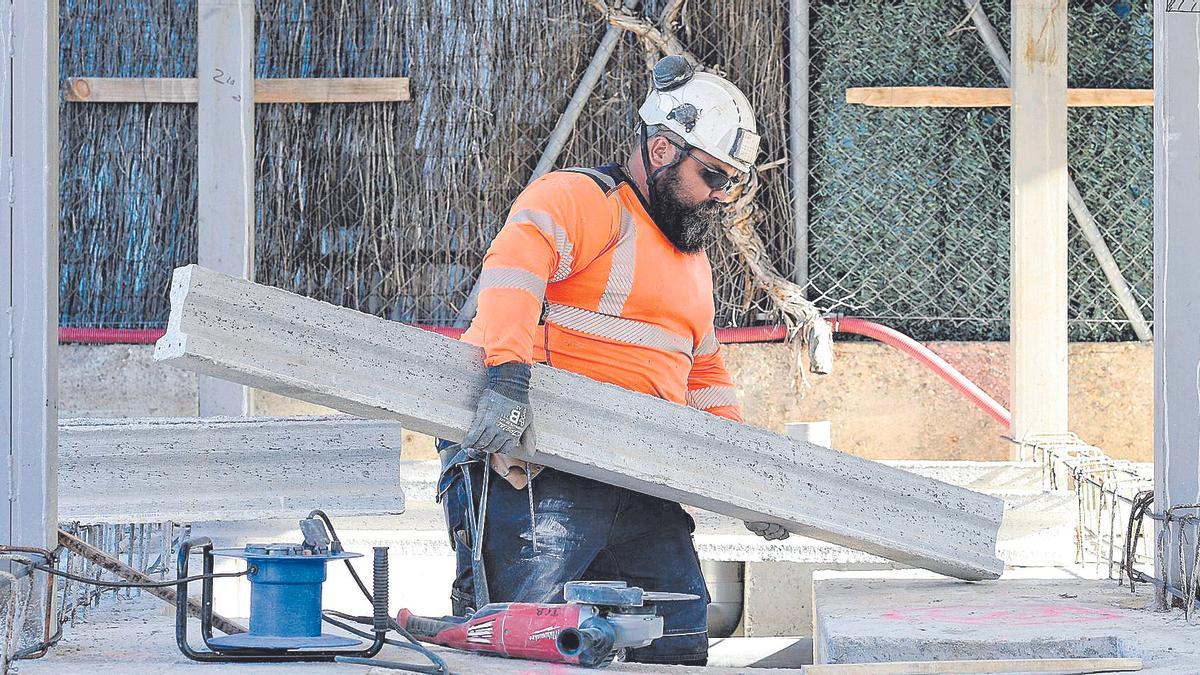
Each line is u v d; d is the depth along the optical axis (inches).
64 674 217.3
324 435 377.4
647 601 227.1
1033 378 516.4
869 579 349.1
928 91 566.3
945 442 565.9
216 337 243.9
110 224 569.3
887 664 223.1
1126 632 257.8
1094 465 428.5
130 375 562.6
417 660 229.8
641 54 568.7
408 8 569.6
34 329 243.3
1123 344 568.7
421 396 267.4
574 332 295.0
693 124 291.4
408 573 442.6
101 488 358.6
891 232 580.7
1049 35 520.1
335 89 560.7
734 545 445.4
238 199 518.6
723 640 460.8
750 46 572.1
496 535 294.0
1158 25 286.4
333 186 572.1
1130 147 577.6
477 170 571.8
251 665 222.1
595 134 569.9
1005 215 578.6
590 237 286.4
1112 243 579.5
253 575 231.5
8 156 243.6
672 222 300.2
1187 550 283.3
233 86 518.9
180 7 568.1
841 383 568.4
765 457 307.6
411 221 573.0
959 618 279.3
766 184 574.2
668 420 293.9
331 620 245.8
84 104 565.3
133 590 337.4
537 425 277.4
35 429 243.4
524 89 569.9
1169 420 286.4
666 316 303.9
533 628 233.3
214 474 368.8
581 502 296.0
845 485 318.3
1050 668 223.5
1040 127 520.7
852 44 577.3
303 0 569.6
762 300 576.7
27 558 239.0
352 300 573.9
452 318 575.5
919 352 552.7
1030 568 394.3
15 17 244.5
